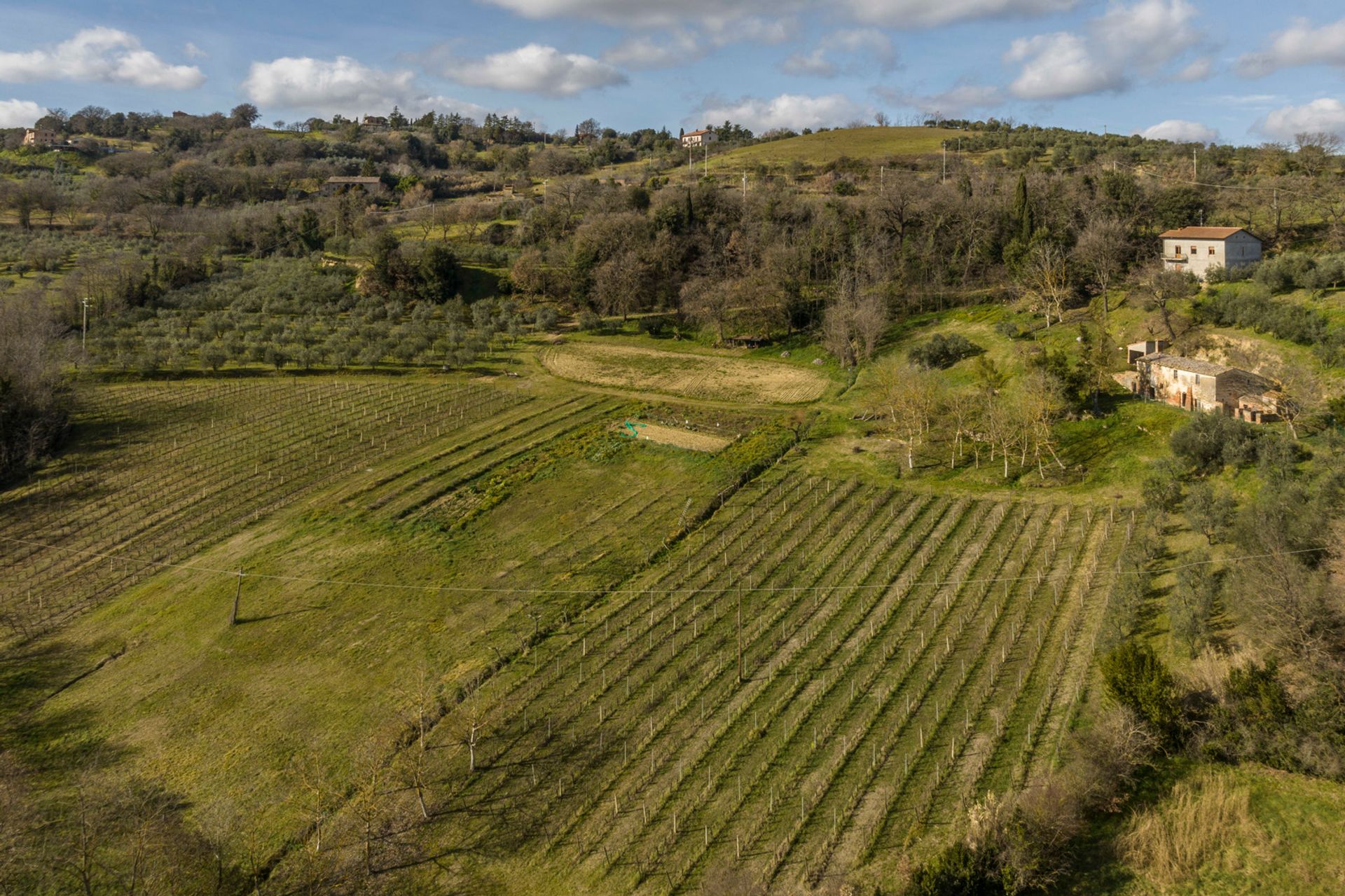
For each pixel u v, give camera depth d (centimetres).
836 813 3950
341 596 5966
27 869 3831
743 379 10431
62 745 4659
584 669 5122
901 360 9731
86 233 16738
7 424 8162
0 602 6044
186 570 6400
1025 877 3350
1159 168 15950
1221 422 6475
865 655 5103
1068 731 4291
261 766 4453
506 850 3909
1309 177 12675
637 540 6619
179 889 3738
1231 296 8400
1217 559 5259
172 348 10750
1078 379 7975
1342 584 4338
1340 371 6994
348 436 8750
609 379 10606
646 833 3947
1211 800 3753
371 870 3822
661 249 13512
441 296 13575
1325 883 3344
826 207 14875
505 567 6288
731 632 5422
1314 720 3900
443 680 5062
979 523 6575
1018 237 11781
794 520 6825
